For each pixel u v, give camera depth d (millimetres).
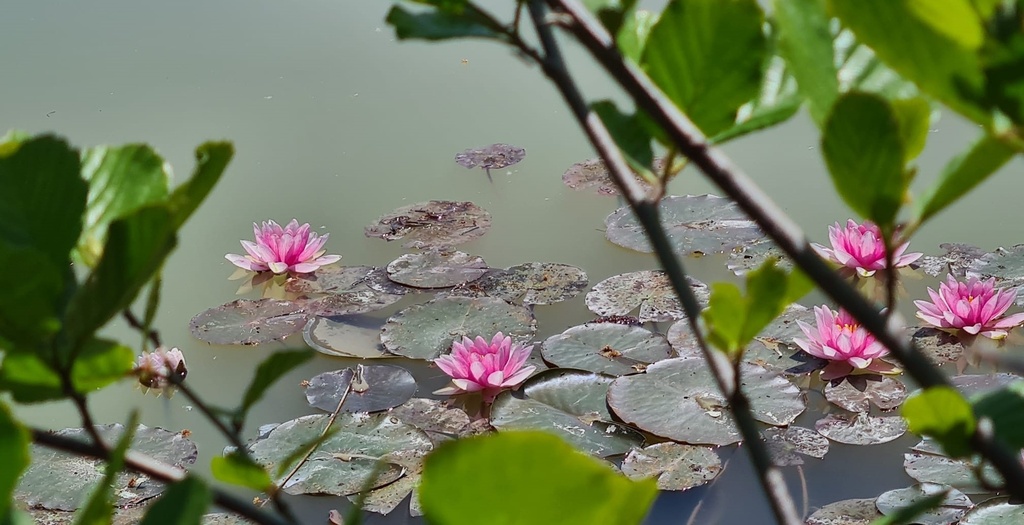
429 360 5605
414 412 5523
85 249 1814
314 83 6195
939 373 1446
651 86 1716
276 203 5906
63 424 5516
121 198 1889
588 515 950
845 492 5375
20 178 1732
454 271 5762
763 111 2000
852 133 1513
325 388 5562
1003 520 5305
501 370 5547
